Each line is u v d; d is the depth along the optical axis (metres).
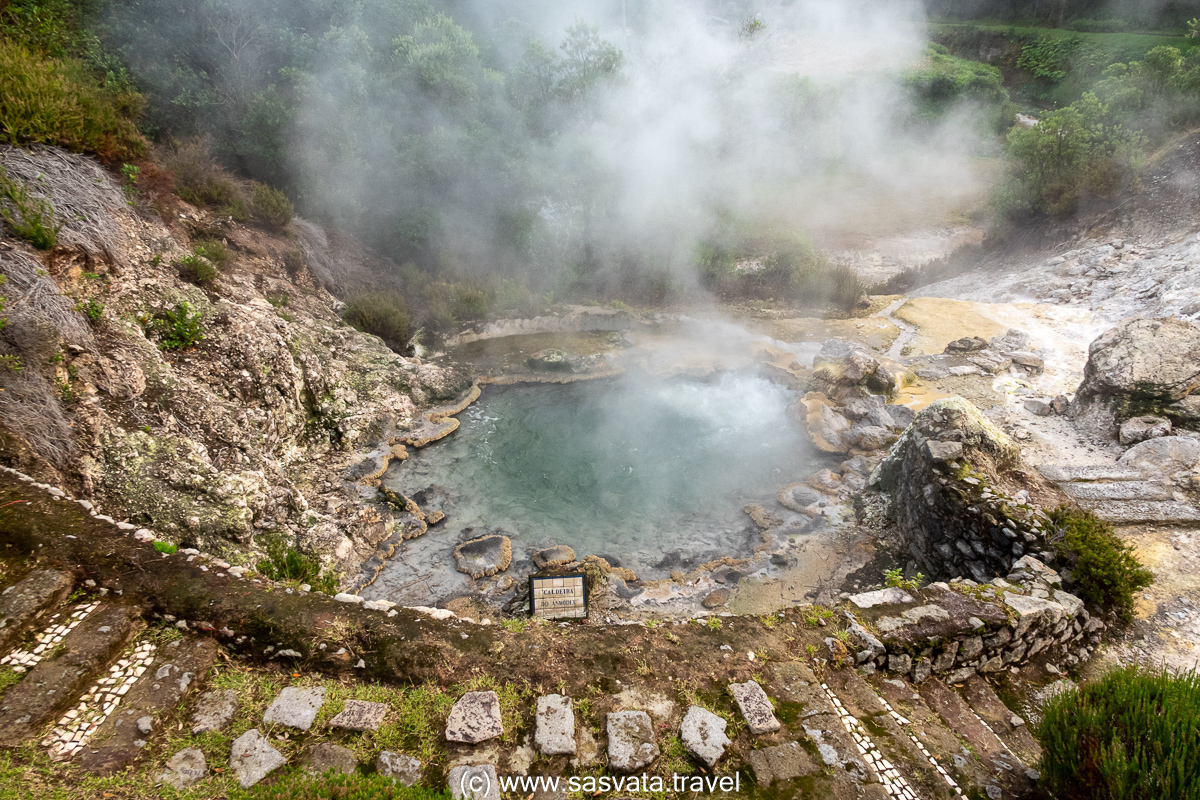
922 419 6.90
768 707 3.93
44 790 3.03
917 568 6.65
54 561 4.22
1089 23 29.86
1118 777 3.08
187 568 4.42
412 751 3.57
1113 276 11.91
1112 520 6.34
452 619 4.47
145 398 6.39
